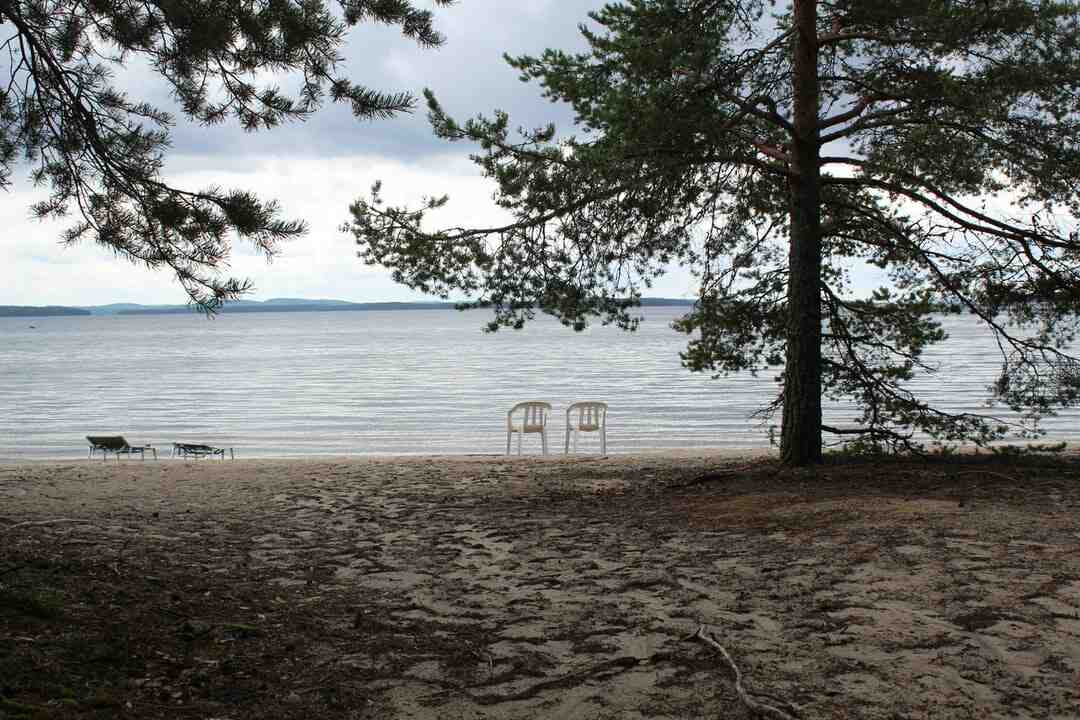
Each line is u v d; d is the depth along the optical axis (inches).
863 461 459.5
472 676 163.0
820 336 442.6
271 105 250.7
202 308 255.3
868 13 379.6
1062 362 445.4
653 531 312.7
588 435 1198.3
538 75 408.2
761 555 262.2
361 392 1967.3
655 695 151.3
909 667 160.4
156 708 140.5
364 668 166.6
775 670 161.5
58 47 249.6
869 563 242.5
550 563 266.1
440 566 264.7
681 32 378.9
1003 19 360.8
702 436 1167.6
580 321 440.8
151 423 1445.6
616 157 369.7
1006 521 285.9
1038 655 164.1
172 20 230.1
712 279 455.2
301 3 236.7
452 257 430.6
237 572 251.6
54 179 268.2
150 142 254.7
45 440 1248.2
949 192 436.5
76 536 302.0
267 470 577.0
